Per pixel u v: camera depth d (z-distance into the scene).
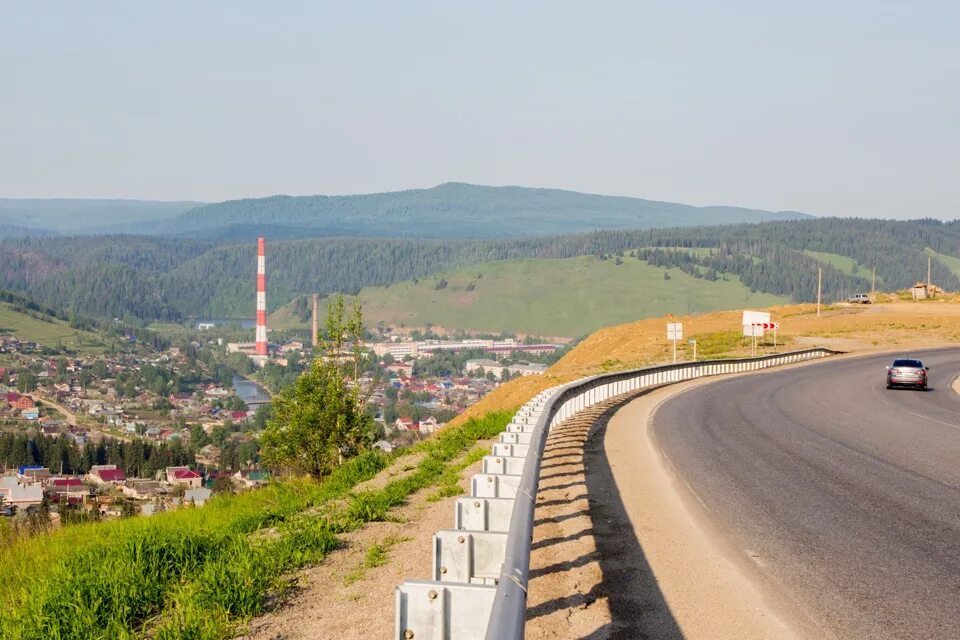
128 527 30.09
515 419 37.94
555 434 52.44
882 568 21.81
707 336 192.12
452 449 44.53
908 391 93.62
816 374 120.62
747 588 19.97
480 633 12.78
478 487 21.88
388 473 39.97
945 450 45.84
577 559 22.62
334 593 19.53
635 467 39.41
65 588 19.09
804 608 18.48
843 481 35.62
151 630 17.72
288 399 54.78
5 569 24.38
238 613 18.06
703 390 93.12
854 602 18.91
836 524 27.17
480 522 18.81
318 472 54.41
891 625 17.34
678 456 43.22
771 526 26.86
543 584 20.30
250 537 25.81
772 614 18.06
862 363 144.25
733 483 35.06
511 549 13.98
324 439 54.12
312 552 23.00
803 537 25.34
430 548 23.47
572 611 18.27
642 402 77.75
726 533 25.83
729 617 17.86
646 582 20.47
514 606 11.38
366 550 23.61
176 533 24.44
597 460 41.72
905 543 24.58
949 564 22.23
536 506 29.95
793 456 43.34
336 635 16.73
